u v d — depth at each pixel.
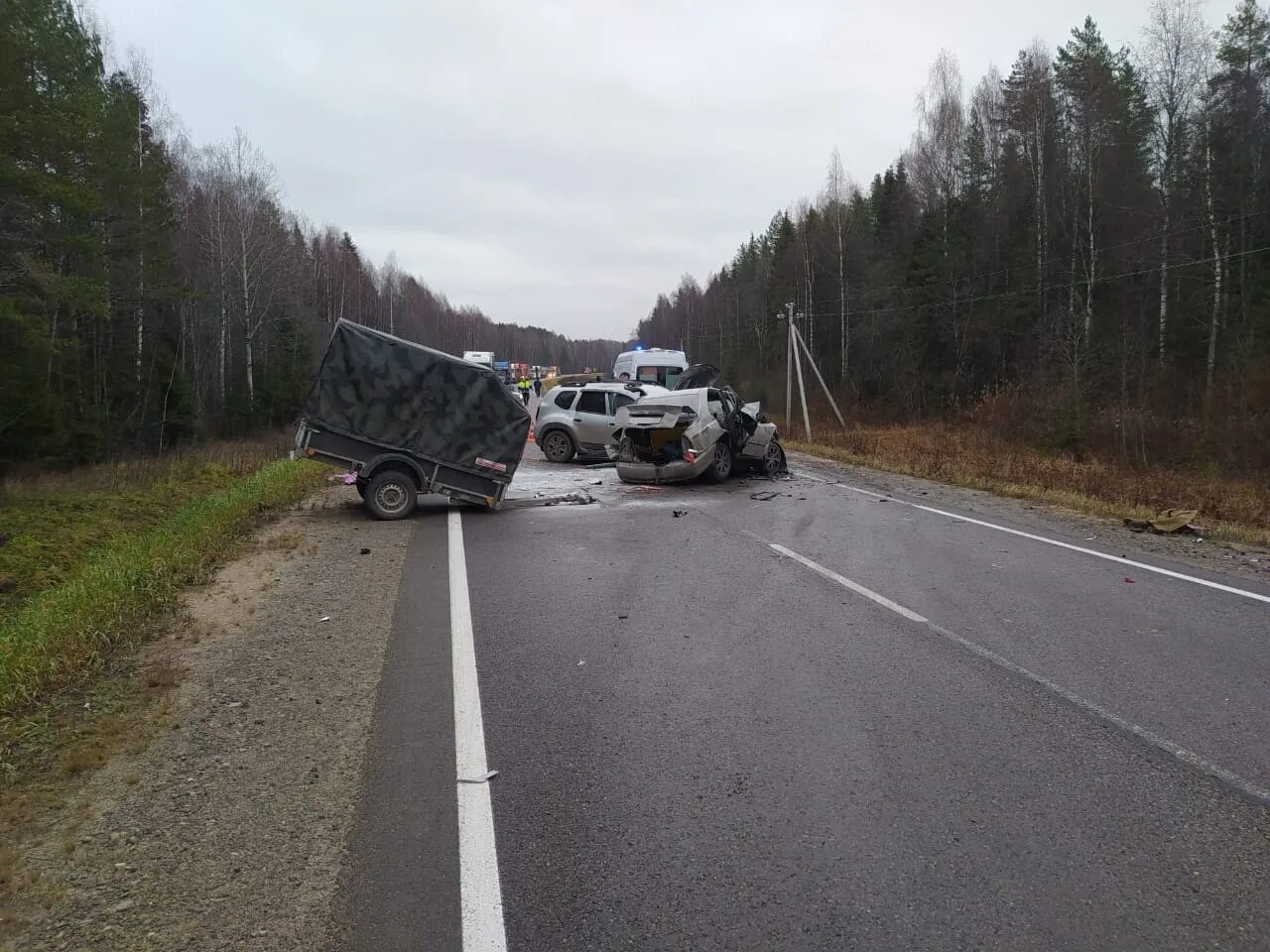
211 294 40.03
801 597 7.43
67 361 28.00
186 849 3.38
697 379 28.73
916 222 48.38
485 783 3.93
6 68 18.27
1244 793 3.79
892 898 3.01
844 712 4.77
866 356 47.56
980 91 43.03
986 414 32.28
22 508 13.91
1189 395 28.94
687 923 2.89
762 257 87.38
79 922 2.92
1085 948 2.73
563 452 20.64
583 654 5.86
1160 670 5.43
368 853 3.34
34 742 4.41
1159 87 32.28
